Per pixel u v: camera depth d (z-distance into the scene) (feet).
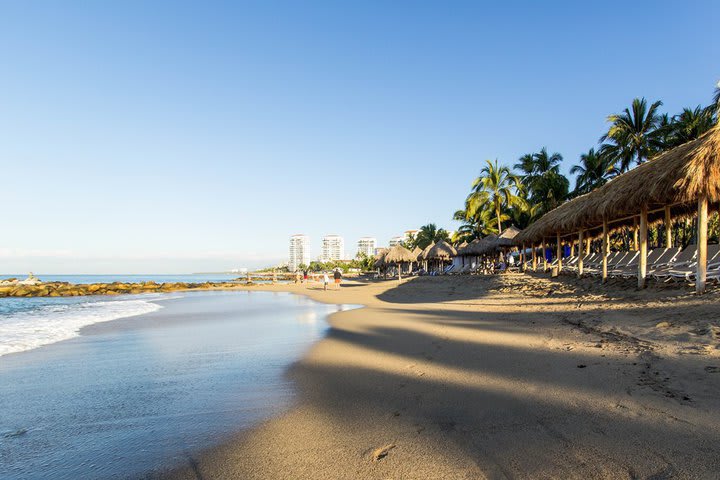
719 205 37.06
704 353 15.02
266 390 16.06
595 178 110.93
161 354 24.00
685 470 7.85
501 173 116.26
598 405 11.69
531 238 60.70
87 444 11.48
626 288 34.37
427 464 9.21
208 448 10.93
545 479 8.11
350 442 10.73
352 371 18.29
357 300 68.49
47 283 181.27
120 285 165.89
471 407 12.62
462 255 111.04
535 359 17.75
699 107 83.71
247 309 56.08
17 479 9.59
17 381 18.26
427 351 21.54
